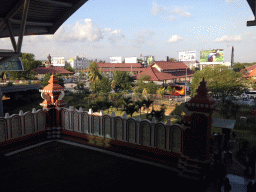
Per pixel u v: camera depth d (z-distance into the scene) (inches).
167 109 1364.4
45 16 503.2
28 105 1672.0
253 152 418.9
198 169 327.6
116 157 408.8
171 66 3080.7
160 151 390.3
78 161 390.9
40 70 3720.5
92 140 485.1
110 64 4793.3
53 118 537.6
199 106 317.1
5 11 394.6
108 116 457.4
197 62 5816.9
